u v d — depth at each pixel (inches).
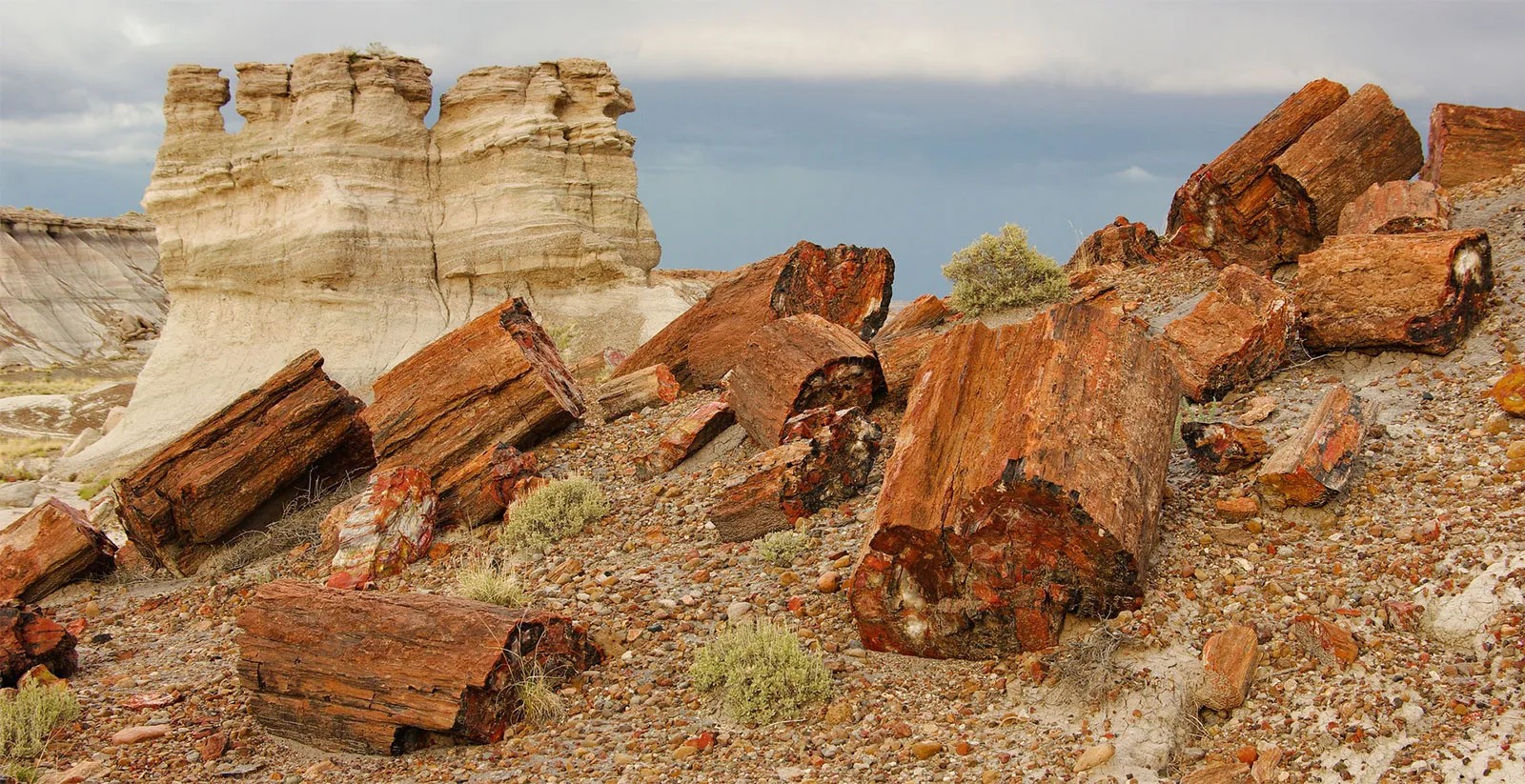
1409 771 211.5
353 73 2176.4
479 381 546.0
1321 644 251.1
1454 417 335.3
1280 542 295.3
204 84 2174.0
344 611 313.4
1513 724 213.5
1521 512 275.0
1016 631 280.1
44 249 4562.0
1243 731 239.3
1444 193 468.1
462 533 482.9
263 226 2114.9
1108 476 275.9
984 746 248.4
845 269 630.5
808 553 371.9
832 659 300.8
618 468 521.3
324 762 298.5
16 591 507.2
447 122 2235.5
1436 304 377.1
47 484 1392.7
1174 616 273.9
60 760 314.8
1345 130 507.8
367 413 550.9
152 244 5093.5
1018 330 317.1
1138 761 231.8
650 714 293.0
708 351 639.1
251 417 535.8
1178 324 420.8
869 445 414.0
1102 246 649.6
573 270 2150.6
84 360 3934.5
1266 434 362.0
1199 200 549.6
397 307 2089.1
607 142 2244.1
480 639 297.6
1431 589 259.3
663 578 381.1
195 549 525.0
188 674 382.9
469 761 283.3
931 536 281.0
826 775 247.3
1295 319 414.9
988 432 288.5
